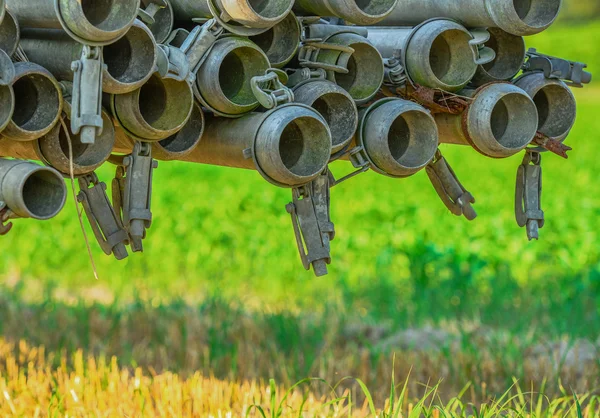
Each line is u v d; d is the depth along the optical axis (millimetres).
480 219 43406
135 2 9875
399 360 21891
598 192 53625
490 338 25172
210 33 11211
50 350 23062
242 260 38656
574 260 37719
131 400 17016
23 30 10883
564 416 16859
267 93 11312
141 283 34375
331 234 12203
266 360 22000
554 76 12820
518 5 12195
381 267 36844
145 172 11359
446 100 12461
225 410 16656
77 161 11031
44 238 40312
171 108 11141
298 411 15891
